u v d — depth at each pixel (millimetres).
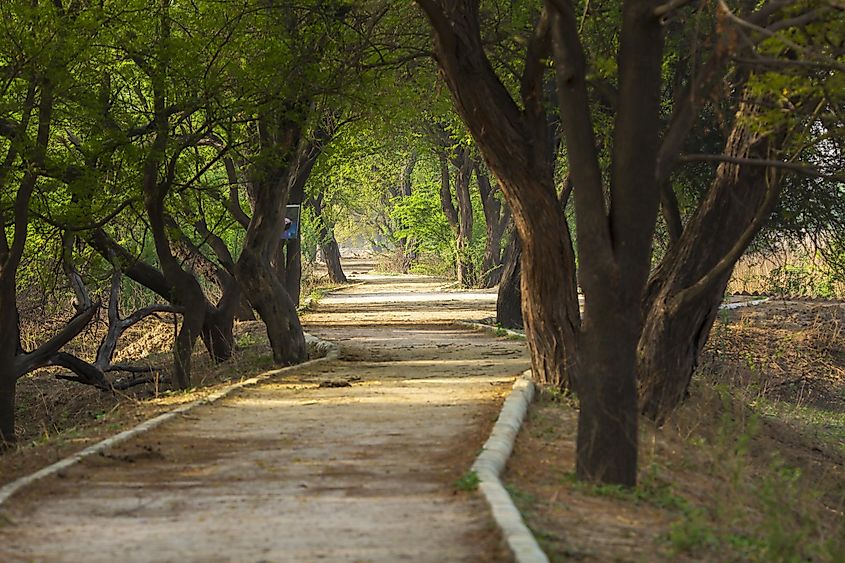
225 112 22641
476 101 17547
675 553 8578
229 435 14727
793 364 29562
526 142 17938
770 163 11531
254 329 36062
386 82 24391
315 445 13711
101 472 12219
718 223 17203
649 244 11734
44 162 20875
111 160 22406
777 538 9125
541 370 19078
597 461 11664
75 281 23703
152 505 10320
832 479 17516
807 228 28156
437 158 62062
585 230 11719
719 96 13852
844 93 12531
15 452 15211
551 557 7910
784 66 11062
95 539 8820
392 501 10172
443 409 16672
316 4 22422
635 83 11562
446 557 7898
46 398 26984
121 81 23859
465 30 17391
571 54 11641
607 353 11664
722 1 10312
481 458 11695
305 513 9719
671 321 17188
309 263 68812
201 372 26375
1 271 20938
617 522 9727
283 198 25109
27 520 9711
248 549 8289
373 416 16141
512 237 35562
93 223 23078
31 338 33250
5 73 20312
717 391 20797
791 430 21156
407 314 43500
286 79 22219
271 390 19781
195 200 28031
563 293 18781
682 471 13266
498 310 35625
